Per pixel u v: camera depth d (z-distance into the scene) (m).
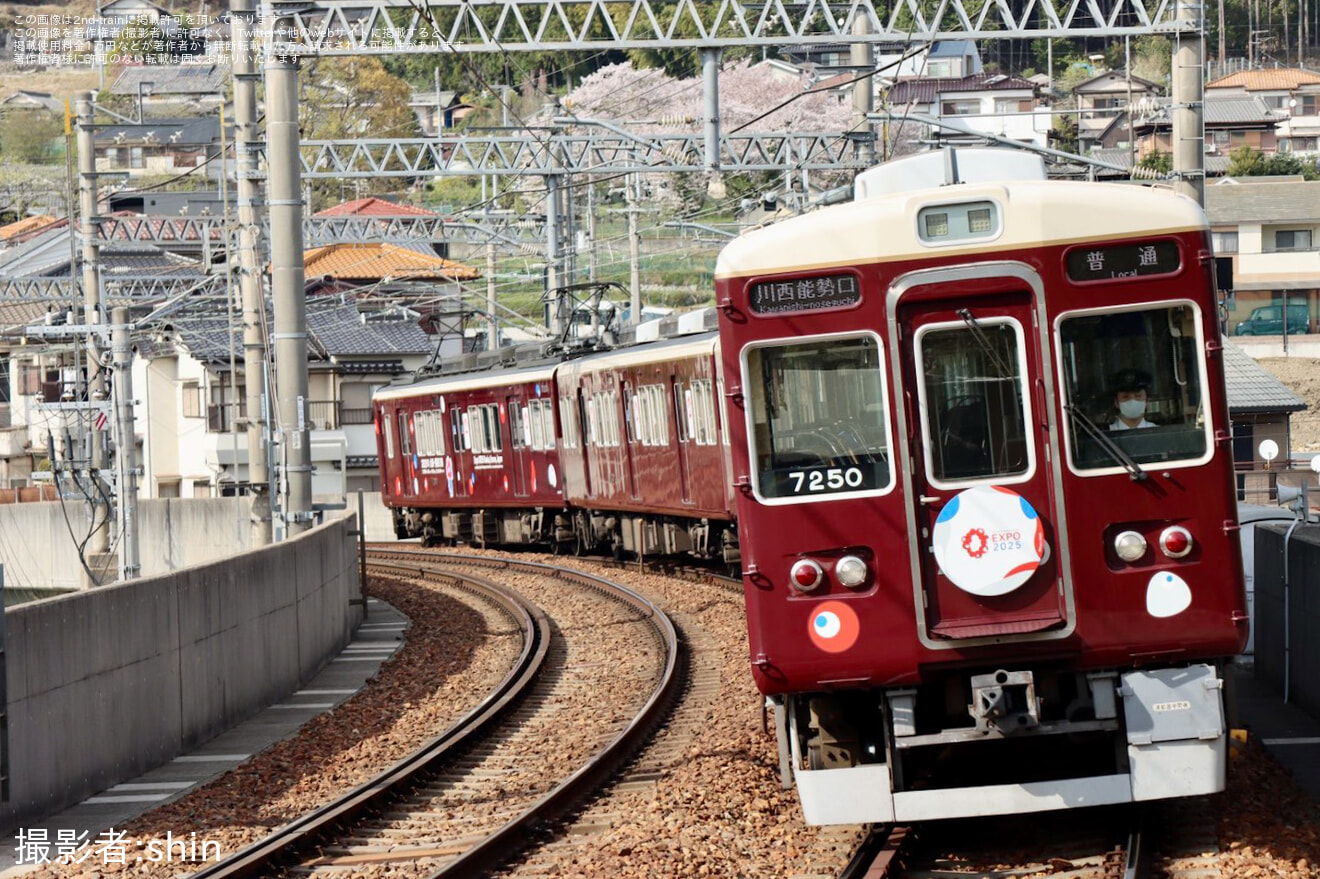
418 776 40.69
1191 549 28.53
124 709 42.06
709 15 154.00
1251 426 135.25
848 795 29.33
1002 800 28.94
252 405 78.50
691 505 80.81
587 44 68.50
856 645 29.02
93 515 118.88
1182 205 28.70
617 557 100.12
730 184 187.25
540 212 143.38
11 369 191.25
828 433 29.23
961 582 28.73
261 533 78.94
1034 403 28.62
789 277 29.22
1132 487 28.59
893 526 28.91
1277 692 44.53
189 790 40.75
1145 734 28.81
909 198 28.88
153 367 173.38
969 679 29.75
